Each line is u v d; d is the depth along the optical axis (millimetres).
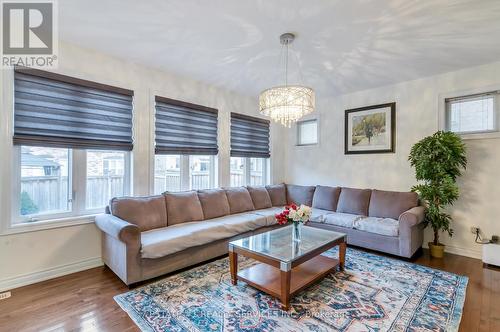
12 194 2484
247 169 5070
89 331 1818
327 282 2582
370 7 2145
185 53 3066
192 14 2277
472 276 2740
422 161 3291
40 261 2609
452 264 3090
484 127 3348
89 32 2596
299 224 2789
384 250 3348
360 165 4453
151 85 3504
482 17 2262
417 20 2324
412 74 3672
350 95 4586
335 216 3900
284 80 3984
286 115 2758
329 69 3523
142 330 1834
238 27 2486
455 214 3500
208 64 3391
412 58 3141
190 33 2605
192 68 3529
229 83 4152
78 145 2857
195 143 4035
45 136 2639
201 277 2689
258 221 3656
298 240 2666
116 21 2398
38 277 2590
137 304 2162
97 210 3080
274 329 1847
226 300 2230
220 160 4402
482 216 3314
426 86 3762
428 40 2695
